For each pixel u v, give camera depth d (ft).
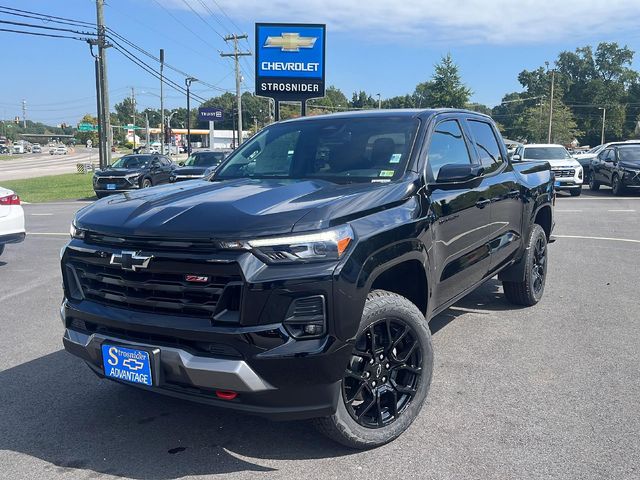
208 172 16.21
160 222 10.43
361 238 10.61
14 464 11.21
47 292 24.86
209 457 11.41
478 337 17.90
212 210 10.61
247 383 9.66
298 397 10.00
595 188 76.28
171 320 10.19
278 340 9.72
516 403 13.34
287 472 10.80
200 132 353.92
